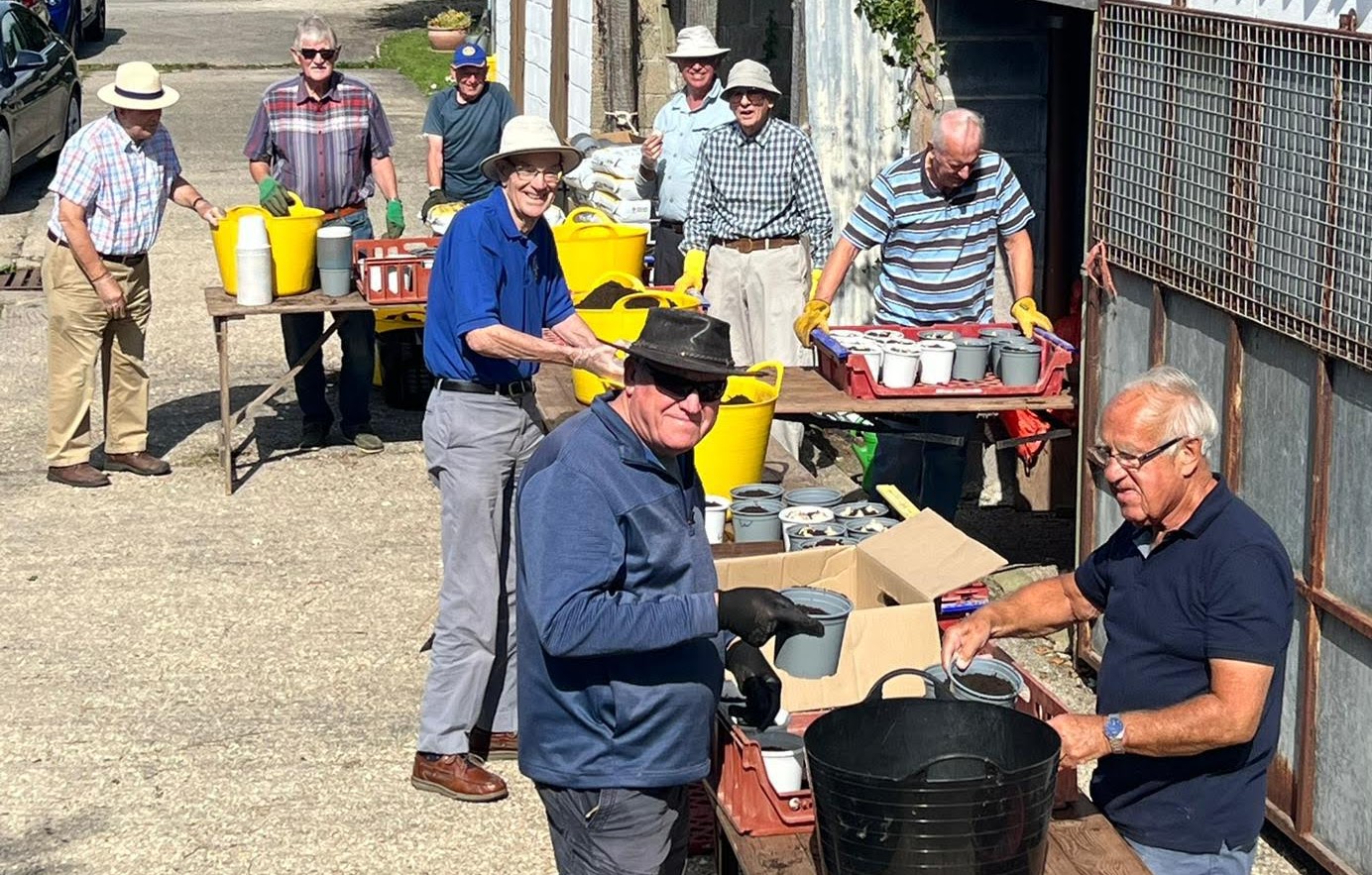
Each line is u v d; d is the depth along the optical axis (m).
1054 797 3.46
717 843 4.48
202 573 7.25
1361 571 4.59
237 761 5.64
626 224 9.01
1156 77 5.55
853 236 6.77
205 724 5.90
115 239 8.09
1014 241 6.75
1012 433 7.85
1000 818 3.14
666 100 11.88
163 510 8.02
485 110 9.70
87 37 26.47
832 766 3.19
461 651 5.33
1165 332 5.63
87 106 20.02
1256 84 4.94
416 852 5.08
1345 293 4.55
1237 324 5.16
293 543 7.62
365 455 8.88
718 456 5.80
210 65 24.05
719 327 3.42
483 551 5.26
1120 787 3.70
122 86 7.88
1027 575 7.14
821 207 7.66
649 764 3.61
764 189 7.59
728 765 3.89
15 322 11.33
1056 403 6.25
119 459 8.51
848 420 7.64
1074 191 7.91
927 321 6.79
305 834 5.18
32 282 12.36
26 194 15.62
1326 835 4.80
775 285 7.65
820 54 8.55
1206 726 3.41
